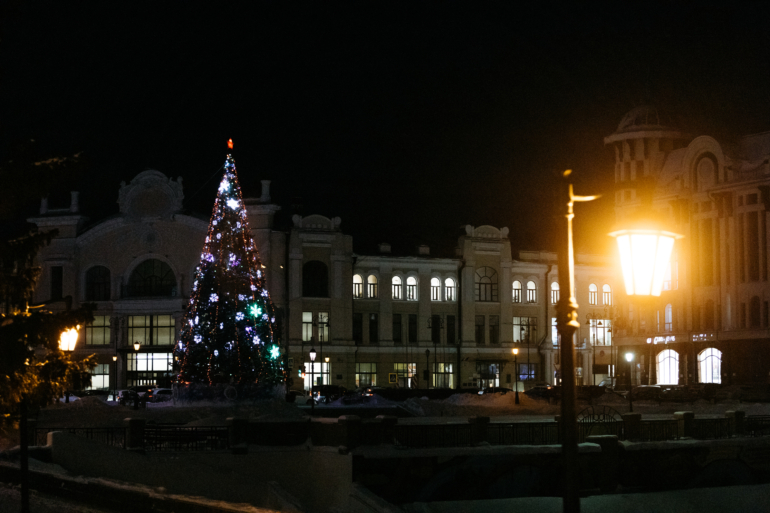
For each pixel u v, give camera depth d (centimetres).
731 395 7069
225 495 3056
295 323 9025
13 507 2150
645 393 6769
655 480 3666
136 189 9412
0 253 1515
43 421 3959
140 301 9231
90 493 2225
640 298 982
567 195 1037
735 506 3556
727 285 9238
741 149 9488
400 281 9675
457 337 9831
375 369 9431
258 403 4953
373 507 2972
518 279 10150
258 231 9075
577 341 10238
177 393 5600
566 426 1018
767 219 8844
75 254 9450
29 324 1475
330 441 3278
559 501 3303
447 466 3272
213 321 5569
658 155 10488
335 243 9262
